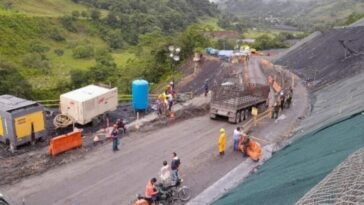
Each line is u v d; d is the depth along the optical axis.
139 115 27.66
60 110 25.53
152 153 21.11
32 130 21.25
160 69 54.94
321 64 43.34
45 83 53.50
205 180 18.20
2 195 14.78
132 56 85.06
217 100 26.80
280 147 20.78
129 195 16.83
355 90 24.72
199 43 59.56
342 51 42.06
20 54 76.56
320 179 11.21
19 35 85.19
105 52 85.25
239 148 21.47
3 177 17.78
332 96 28.08
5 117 20.38
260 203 11.91
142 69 55.38
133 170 19.09
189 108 29.53
